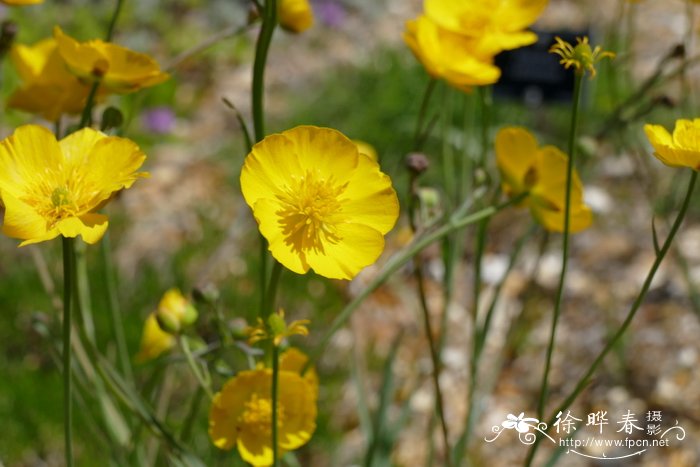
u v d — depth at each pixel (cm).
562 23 112
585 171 76
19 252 72
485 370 66
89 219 33
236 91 107
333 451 58
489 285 74
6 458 57
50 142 33
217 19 119
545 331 69
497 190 42
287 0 42
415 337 69
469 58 42
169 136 97
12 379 61
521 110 89
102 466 54
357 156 34
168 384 49
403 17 127
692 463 56
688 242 74
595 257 75
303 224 34
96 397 44
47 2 114
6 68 92
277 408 35
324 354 66
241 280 73
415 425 61
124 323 65
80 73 38
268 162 34
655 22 110
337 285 71
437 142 86
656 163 83
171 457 39
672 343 65
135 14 116
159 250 78
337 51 117
